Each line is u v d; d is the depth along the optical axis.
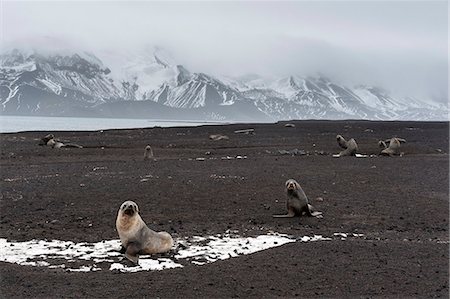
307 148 38.38
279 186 21.47
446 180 23.64
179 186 21.16
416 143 41.59
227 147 38.97
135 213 12.35
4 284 10.28
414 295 9.98
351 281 10.67
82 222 15.34
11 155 32.81
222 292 10.00
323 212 17.14
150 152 30.89
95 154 34.09
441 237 14.36
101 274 10.94
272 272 11.14
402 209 17.69
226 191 20.27
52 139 39.84
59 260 11.84
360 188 21.50
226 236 14.06
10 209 16.88
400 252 12.67
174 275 10.91
